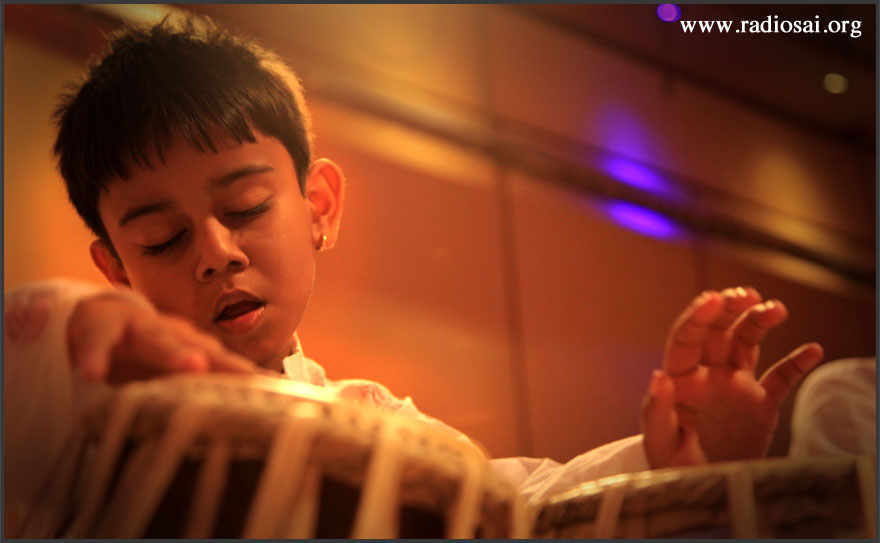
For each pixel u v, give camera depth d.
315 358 2.71
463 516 0.54
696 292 3.70
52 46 2.32
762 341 3.89
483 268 3.15
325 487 0.52
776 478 0.61
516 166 3.33
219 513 0.51
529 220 3.30
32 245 2.19
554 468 1.14
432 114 3.15
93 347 0.53
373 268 2.89
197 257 0.93
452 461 0.55
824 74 4.35
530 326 3.21
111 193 0.98
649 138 3.74
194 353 0.54
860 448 1.38
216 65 1.03
